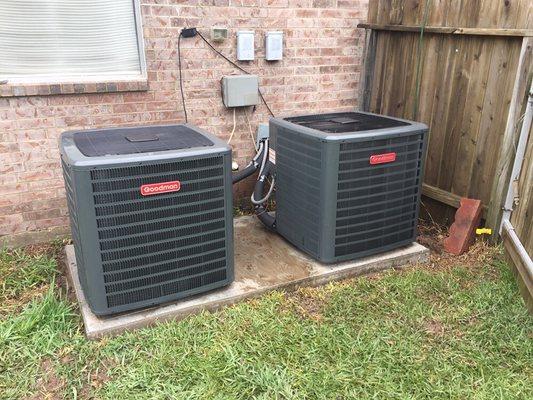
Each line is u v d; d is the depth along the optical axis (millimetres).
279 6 3746
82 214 2209
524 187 3031
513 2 2982
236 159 3982
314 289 2883
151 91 3484
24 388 2084
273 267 3002
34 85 3090
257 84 3785
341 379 2146
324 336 2432
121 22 3307
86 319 2457
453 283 2939
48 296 2584
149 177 2289
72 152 2291
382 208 3055
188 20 3461
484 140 3311
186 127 2938
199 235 2521
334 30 4051
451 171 3621
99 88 3275
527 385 2145
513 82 3045
